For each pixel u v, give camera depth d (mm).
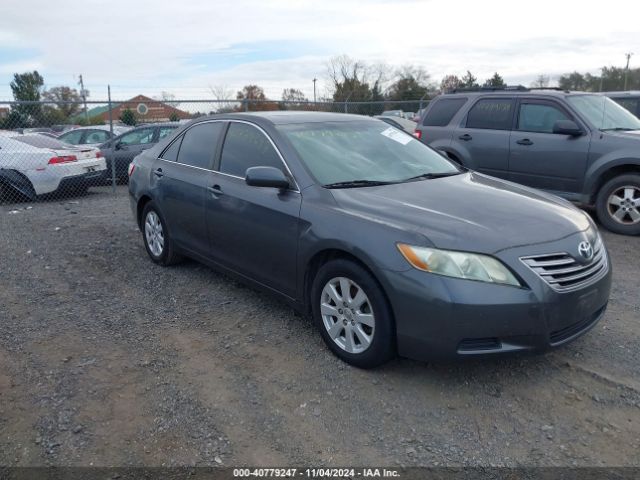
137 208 6199
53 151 10594
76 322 4582
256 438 3086
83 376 3725
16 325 4516
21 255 6512
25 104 10727
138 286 5414
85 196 11438
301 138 4547
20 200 10719
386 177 4418
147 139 13156
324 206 3922
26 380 3674
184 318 4648
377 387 3553
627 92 11031
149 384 3631
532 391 3510
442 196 4012
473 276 3238
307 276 4043
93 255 6480
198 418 3262
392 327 3510
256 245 4438
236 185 4660
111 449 3000
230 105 15172
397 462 2895
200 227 5109
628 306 4867
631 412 3297
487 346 3297
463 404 3377
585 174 7523
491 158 8461
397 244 3414
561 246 3477
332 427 3174
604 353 3994
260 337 4273
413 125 15641
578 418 3244
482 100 8672
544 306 3277
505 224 3539
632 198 7238
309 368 3795
